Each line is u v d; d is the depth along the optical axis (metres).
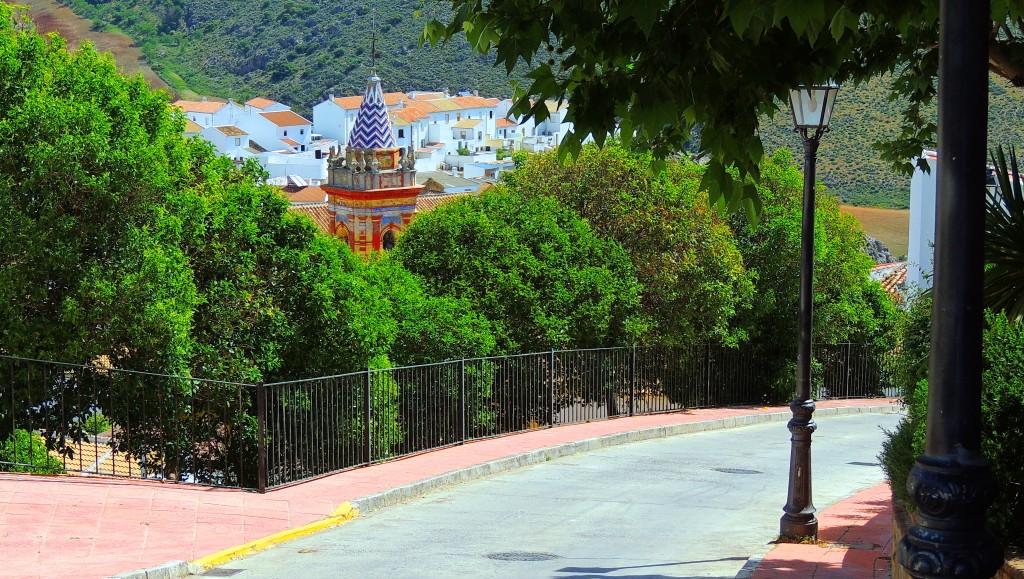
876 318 42.78
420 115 162.75
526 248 28.67
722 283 33.31
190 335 20.11
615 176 34.06
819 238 38.06
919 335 17.55
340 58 184.12
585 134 7.68
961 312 4.58
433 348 24.27
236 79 181.12
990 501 4.59
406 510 16.53
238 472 19.75
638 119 7.45
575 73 7.83
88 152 17.91
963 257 4.57
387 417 20.91
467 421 24.03
